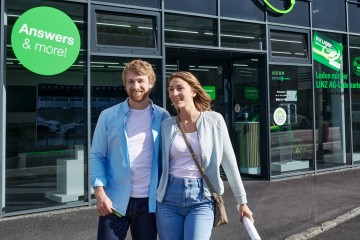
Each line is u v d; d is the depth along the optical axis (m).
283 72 9.12
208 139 3.01
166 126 3.08
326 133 9.92
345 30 10.25
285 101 9.14
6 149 6.20
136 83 3.00
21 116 6.32
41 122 6.49
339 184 8.41
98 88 6.91
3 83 6.09
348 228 5.59
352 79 10.39
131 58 7.20
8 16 6.18
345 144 10.28
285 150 9.14
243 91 9.26
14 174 6.26
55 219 6.00
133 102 3.09
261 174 8.98
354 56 10.42
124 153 3.00
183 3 7.84
